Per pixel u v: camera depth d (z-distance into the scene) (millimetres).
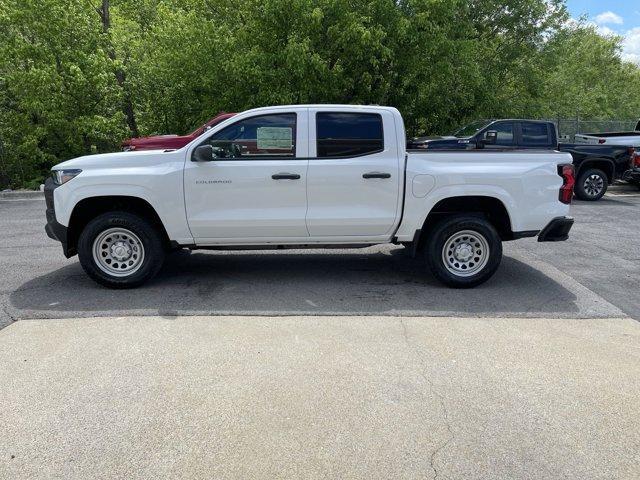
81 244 5562
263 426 3168
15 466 2818
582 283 6047
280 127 5559
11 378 3740
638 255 7418
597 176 12984
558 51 21688
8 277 6176
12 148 16625
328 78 14391
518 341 4387
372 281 6059
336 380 3715
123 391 3564
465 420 3238
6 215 11000
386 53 14242
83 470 2789
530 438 3066
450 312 5043
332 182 5535
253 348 4227
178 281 6031
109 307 5148
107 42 16781
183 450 2945
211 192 5516
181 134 17484
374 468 2801
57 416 3271
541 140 12703
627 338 4465
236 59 14680
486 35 20688
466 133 13062
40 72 14727
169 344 4293
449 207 5840
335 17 14391
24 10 14922
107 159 5539
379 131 5594
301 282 6000
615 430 3148
